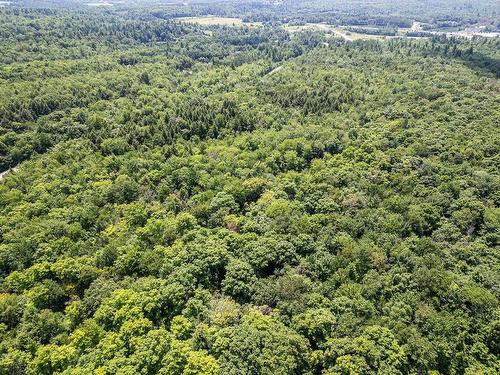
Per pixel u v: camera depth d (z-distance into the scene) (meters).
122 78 192.00
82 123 146.25
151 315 69.00
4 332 68.62
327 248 83.31
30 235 88.75
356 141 123.25
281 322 66.38
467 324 67.38
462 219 89.50
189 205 100.44
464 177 102.81
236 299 73.00
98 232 94.38
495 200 96.44
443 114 137.12
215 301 71.50
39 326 68.56
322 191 100.62
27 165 121.38
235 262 77.00
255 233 86.25
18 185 110.25
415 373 60.25
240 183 105.12
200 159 120.00
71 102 157.00
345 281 74.75
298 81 191.00
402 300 71.31
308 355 61.00
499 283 74.56
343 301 69.38
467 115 135.12
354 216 92.12
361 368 57.97
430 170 105.44
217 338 61.81
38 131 135.75
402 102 153.00
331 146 122.31
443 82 169.88
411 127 131.38
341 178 106.06
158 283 73.38
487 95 151.88
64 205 101.12
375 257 79.25
